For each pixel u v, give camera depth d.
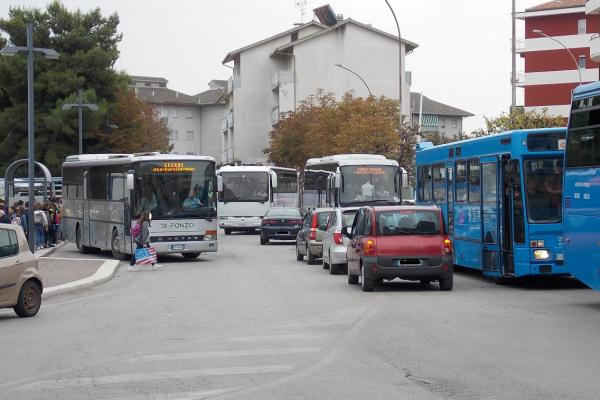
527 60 80.62
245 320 14.92
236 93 91.62
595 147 15.49
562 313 15.18
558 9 78.75
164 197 30.73
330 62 84.44
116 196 32.12
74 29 65.88
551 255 18.98
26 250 16.45
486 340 12.14
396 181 34.91
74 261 30.20
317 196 40.06
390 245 19.06
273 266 28.89
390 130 50.50
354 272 20.86
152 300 18.81
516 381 9.20
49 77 63.97
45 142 64.50
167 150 86.06
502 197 19.88
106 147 67.06
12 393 9.11
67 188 39.06
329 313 15.65
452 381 9.24
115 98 67.69
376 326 13.77
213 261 31.75
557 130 19.19
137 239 28.03
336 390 8.88
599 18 77.94
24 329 14.45
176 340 12.73
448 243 19.17
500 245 19.97
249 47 91.25
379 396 8.53
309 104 73.25
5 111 65.06
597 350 11.20
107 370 10.38
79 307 17.80
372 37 84.38
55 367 10.69
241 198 54.31
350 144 51.38
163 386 9.30
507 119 44.62
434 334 12.79
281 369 10.19
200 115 130.00
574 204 16.27
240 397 8.65
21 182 50.06
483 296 18.19
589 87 15.83
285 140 71.62
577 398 8.31
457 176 23.19
